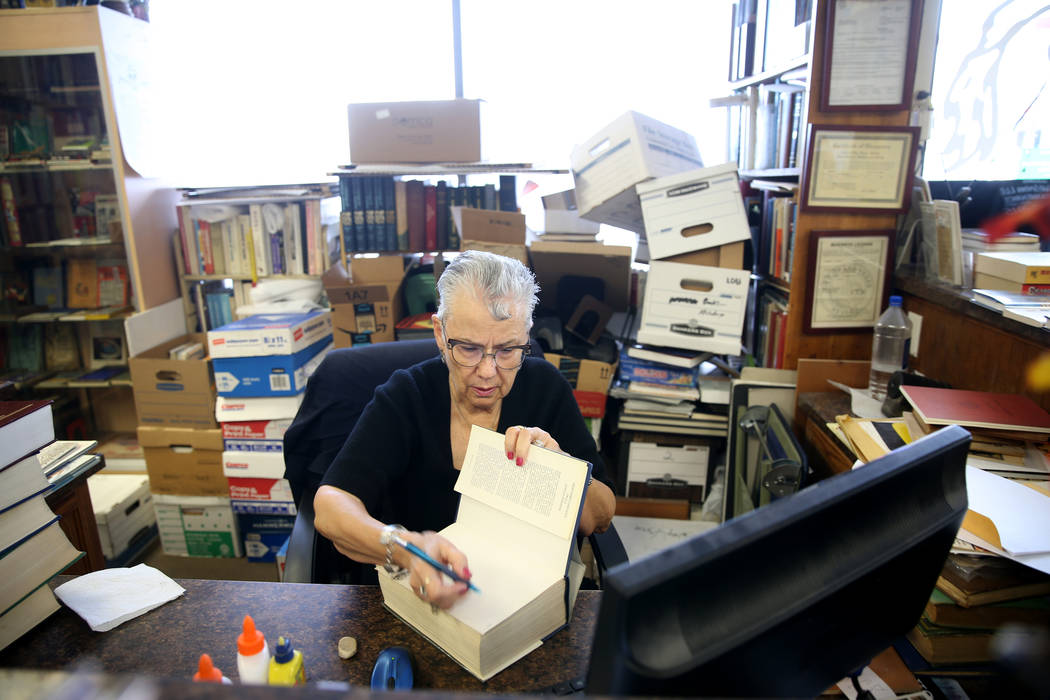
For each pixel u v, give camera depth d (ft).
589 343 7.51
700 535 1.36
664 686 1.30
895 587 1.81
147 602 2.88
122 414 10.00
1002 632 1.60
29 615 2.71
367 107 7.77
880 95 5.99
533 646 2.64
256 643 2.33
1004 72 5.87
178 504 8.07
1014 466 3.84
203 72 9.18
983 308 4.92
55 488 3.61
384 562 2.89
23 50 7.92
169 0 8.93
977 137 6.21
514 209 8.23
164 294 8.99
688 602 1.35
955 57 6.32
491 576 2.67
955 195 6.43
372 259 7.59
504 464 2.87
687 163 7.55
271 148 9.50
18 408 2.72
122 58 8.17
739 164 9.15
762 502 5.57
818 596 1.49
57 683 0.89
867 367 5.97
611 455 8.11
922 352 5.98
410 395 3.82
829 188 6.20
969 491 3.52
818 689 1.76
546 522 2.71
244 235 8.73
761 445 5.76
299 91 9.27
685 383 6.98
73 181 8.65
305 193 8.32
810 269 6.34
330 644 2.66
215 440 7.74
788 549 1.49
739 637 1.37
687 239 6.54
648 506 7.18
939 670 3.09
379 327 7.54
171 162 9.08
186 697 0.87
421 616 2.69
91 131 8.55
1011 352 4.72
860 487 1.54
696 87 9.02
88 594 2.91
